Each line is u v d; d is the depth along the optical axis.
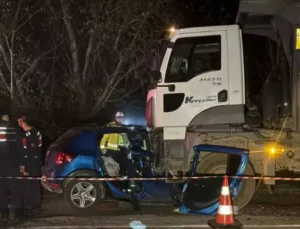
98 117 16.84
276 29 8.89
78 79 16.16
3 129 8.56
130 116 17.11
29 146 8.67
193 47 8.33
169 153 8.39
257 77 9.19
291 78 8.43
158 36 15.37
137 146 9.38
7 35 14.88
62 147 8.89
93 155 8.81
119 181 8.85
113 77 16.02
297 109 8.25
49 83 16.77
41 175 8.90
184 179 8.23
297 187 10.84
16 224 7.88
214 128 8.29
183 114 8.33
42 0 15.44
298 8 8.12
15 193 8.55
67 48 17.08
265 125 8.74
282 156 8.25
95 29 15.56
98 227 7.48
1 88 15.69
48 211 8.98
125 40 15.96
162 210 8.97
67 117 16.42
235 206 8.13
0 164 8.52
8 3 14.59
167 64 8.35
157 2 14.96
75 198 8.69
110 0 15.07
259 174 8.26
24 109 15.10
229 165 8.19
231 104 8.24
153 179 8.47
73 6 15.95
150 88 8.56
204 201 8.06
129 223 7.72
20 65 15.85
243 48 8.83
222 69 8.25
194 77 8.31
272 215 8.27
